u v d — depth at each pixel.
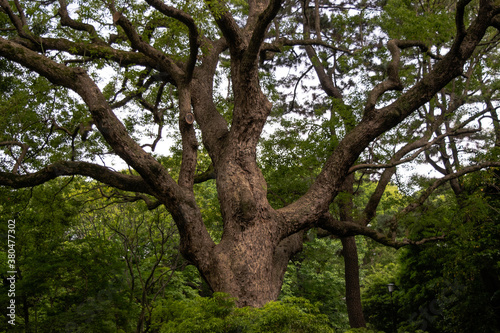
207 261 8.07
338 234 10.41
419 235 16.17
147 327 9.19
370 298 21.94
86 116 10.27
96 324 9.08
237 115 8.88
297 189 12.50
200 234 8.19
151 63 10.86
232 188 8.51
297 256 20.59
